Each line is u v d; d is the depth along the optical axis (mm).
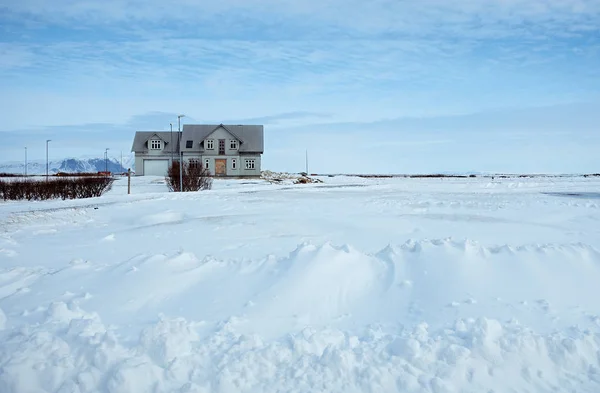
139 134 59875
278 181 49594
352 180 59938
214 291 6812
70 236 13391
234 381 4371
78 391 4242
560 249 7852
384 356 4855
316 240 12289
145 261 7750
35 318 5855
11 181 31938
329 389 4375
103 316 6043
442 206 20406
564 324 5750
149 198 25031
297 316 6035
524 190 33688
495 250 7918
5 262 9781
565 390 4480
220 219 16453
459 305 6242
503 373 4641
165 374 4480
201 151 57562
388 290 6816
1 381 4250
